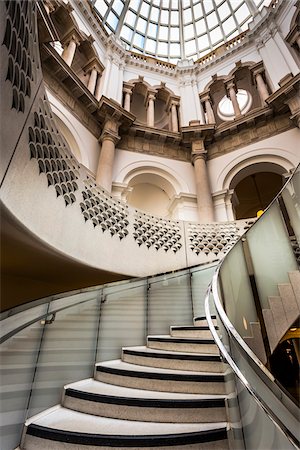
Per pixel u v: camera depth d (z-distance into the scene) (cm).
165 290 508
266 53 1163
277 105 977
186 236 755
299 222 382
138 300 446
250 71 1224
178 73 1415
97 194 602
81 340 315
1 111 265
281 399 165
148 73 1383
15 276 608
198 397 224
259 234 451
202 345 326
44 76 858
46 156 420
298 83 901
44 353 254
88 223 536
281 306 377
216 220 932
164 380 252
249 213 1584
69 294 320
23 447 194
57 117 861
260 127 1039
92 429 193
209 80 1348
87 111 998
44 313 269
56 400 254
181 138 1110
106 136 986
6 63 260
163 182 1069
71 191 504
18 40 281
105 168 909
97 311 359
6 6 240
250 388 139
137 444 174
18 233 368
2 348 204
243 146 1043
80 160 885
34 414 225
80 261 488
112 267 562
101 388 260
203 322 444
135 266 611
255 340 375
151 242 675
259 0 1500
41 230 391
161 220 743
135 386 261
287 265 390
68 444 181
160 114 1440
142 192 1270
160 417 208
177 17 1800
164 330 461
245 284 438
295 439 106
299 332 669
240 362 185
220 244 755
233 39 1383
